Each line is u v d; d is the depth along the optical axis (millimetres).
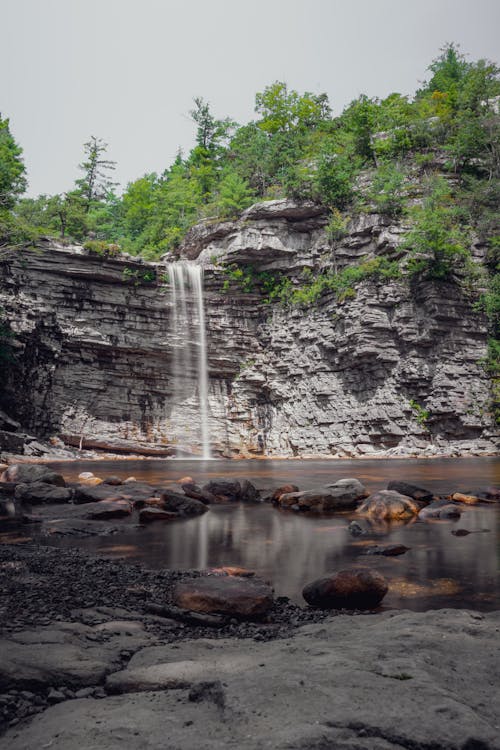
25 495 16250
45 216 61312
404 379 51375
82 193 77750
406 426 50906
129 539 10938
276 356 60281
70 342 54688
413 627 4652
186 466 38156
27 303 52281
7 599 6055
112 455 54562
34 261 53031
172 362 59688
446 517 13484
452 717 2781
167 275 57781
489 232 53062
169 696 3383
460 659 3791
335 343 55156
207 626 5402
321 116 77125
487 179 57375
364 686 3186
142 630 5129
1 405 50125
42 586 6762
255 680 3334
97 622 5383
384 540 10594
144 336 58000
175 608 5750
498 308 50375
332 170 54969
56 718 3127
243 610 5594
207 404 60906
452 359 50594
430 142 58688
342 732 2627
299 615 5887
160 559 9062
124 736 2775
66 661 4008
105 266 55531
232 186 61969
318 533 11500
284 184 60062
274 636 5043
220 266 60188
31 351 52531
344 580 6188
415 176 57906
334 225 54781
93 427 56094
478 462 38625
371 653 3875
